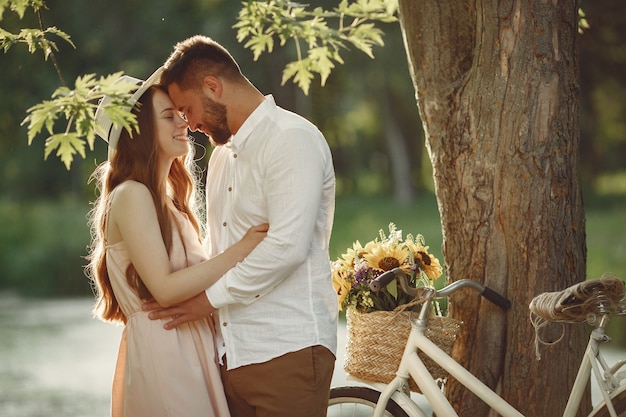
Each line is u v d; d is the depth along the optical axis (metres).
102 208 4.18
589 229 22.31
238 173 4.00
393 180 35.72
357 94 34.91
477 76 4.66
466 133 4.69
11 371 10.06
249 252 3.94
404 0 4.94
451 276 4.81
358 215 28.62
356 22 5.52
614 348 10.61
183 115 4.27
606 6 24.19
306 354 3.90
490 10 4.59
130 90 3.94
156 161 4.08
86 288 19.47
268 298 3.92
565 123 4.55
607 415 3.78
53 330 13.16
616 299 3.73
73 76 26.36
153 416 4.01
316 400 3.92
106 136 4.13
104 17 26.48
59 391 9.00
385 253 4.42
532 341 4.55
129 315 4.10
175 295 3.93
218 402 4.00
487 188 4.63
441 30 4.83
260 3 5.42
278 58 28.62
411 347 4.28
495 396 4.04
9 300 17.66
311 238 3.86
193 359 4.04
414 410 4.22
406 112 37.28
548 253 4.54
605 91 29.44
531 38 4.54
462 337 4.72
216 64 3.99
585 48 25.53
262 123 3.93
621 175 36.50
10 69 26.59
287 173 3.83
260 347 3.92
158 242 3.99
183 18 26.56
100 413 8.06
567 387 4.57
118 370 4.28
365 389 4.49
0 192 30.73
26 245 22.61
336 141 39.50
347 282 4.42
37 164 30.00
